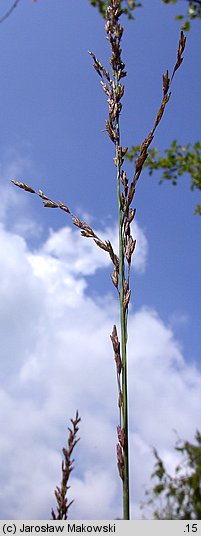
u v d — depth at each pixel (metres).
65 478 1.35
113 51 1.95
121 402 1.45
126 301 1.58
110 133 1.83
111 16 1.99
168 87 1.75
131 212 1.68
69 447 1.36
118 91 1.89
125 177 1.73
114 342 1.53
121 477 1.35
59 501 1.33
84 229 1.72
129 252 1.64
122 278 1.62
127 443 1.38
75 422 1.38
